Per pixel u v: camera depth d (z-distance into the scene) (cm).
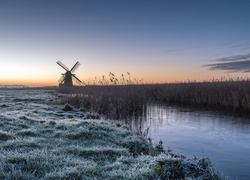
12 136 980
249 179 794
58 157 748
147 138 1240
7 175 610
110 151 840
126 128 1391
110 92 2259
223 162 963
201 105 2736
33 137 1000
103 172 665
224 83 2836
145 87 3156
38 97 3475
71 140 995
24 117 1377
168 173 650
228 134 1433
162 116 2033
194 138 1345
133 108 2003
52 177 616
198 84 3098
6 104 2245
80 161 727
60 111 1905
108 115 1845
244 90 2330
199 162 739
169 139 1322
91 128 1172
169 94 3073
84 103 2273
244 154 1070
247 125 1670
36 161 702
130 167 703
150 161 727
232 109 2391
